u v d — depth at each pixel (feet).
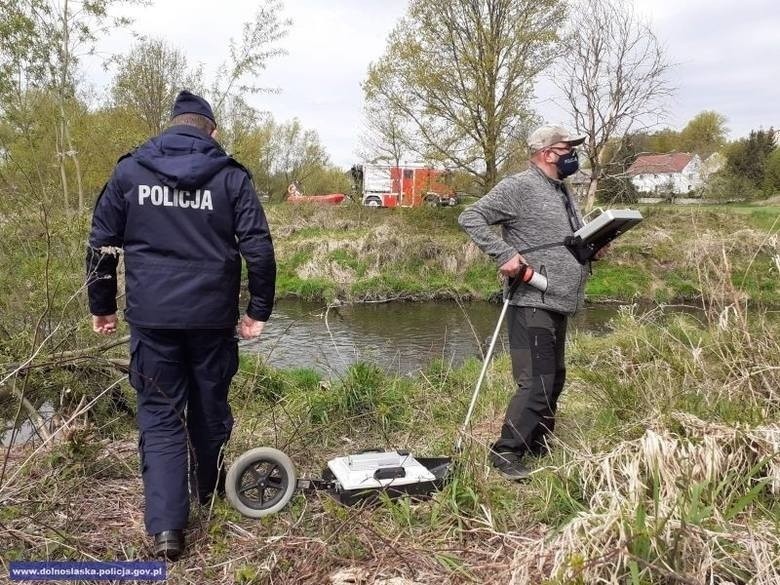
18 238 14.34
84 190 19.38
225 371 9.11
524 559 7.10
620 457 9.04
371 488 9.23
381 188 86.99
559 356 11.10
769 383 11.08
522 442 10.75
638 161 70.64
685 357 12.22
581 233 10.68
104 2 18.22
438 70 62.85
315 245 61.36
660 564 6.59
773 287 13.42
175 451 8.58
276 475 9.61
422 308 51.16
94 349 13.21
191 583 7.72
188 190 8.48
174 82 30.73
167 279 8.45
